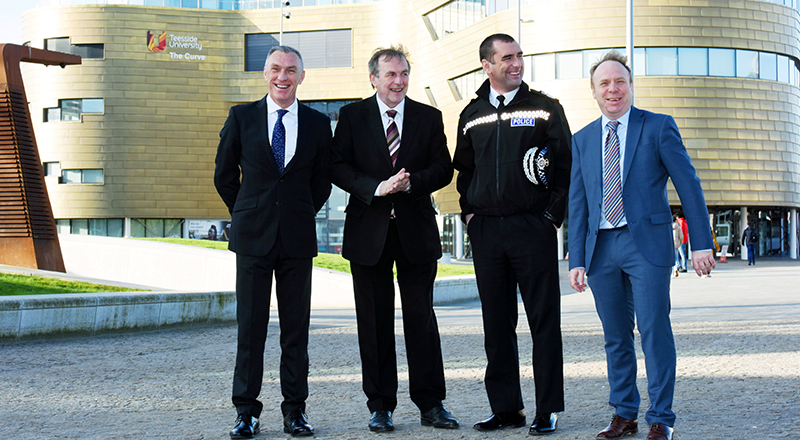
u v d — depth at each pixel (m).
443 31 39.56
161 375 6.25
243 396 4.04
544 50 34.75
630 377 3.81
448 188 38.81
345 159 4.41
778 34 35.09
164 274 19.69
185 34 42.19
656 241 3.71
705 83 34.06
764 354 6.08
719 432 3.60
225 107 42.62
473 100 4.39
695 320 9.20
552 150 4.14
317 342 8.34
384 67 4.32
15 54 17.14
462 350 7.34
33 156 17.17
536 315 4.04
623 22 33.75
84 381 5.95
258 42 42.84
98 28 41.28
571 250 4.02
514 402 4.08
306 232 4.26
